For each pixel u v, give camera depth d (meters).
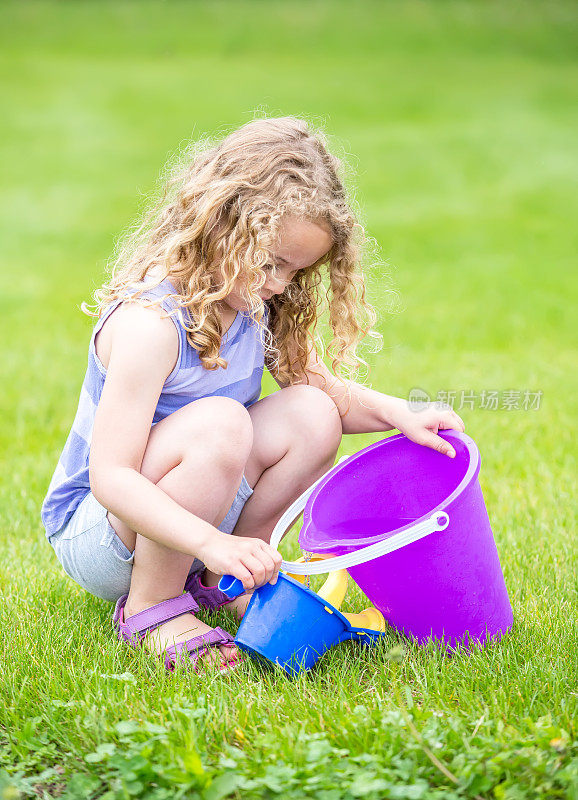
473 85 18.89
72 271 8.38
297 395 2.54
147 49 22.66
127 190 11.92
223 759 1.80
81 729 1.95
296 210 2.24
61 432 4.43
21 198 11.49
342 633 2.30
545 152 13.77
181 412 2.31
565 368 5.42
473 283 7.86
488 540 2.33
